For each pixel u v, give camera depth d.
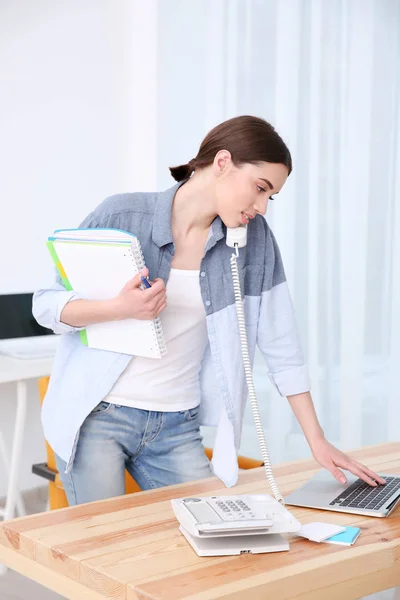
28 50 4.44
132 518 1.81
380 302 3.90
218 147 2.02
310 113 4.03
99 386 2.14
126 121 4.78
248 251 2.23
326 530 1.71
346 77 3.92
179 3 4.47
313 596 1.54
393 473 2.22
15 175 4.46
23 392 3.58
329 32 3.94
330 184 4.00
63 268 2.09
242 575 1.50
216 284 2.19
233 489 2.06
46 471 2.92
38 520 1.80
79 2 4.59
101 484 2.19
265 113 4.19
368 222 3.90
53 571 1.64
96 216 2.15
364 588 1.62
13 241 4.51
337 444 4.10
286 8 4.05
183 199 2.12
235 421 2.28
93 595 1.54
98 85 4.69
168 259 2.14
